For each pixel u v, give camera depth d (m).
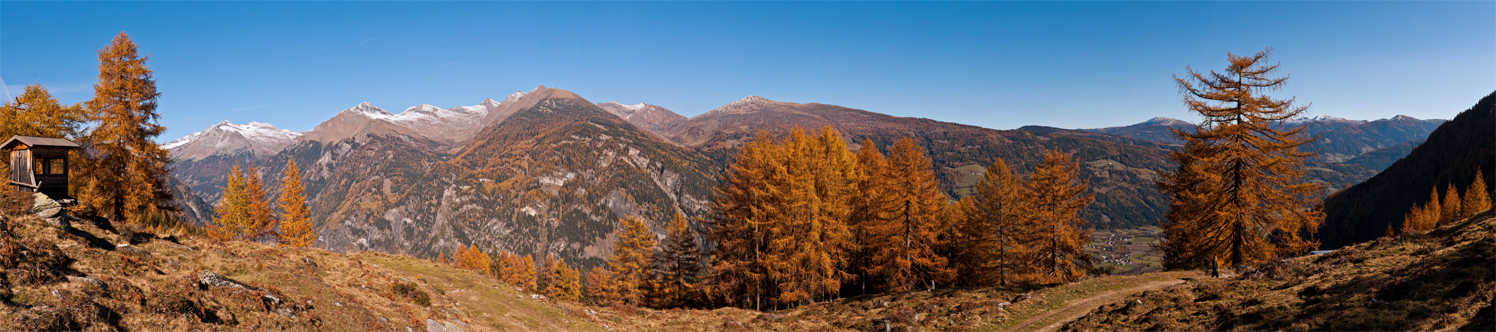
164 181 31.83
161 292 11.95
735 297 38.59
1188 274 29.84
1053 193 36.31
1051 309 26.02
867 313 30.59
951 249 44.88
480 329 19.33
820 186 36.84
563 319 23.84
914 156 38.28
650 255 49.72
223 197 44.62
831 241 35.53
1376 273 17.58
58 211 15.60
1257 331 15.87
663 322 27.89
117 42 29.27
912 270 39.69
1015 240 38.66
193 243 19.53
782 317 30.88
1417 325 12.53
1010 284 37.47
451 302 22.30
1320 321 14.63
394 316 17.36
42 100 29.64
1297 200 27.38
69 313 9.14
